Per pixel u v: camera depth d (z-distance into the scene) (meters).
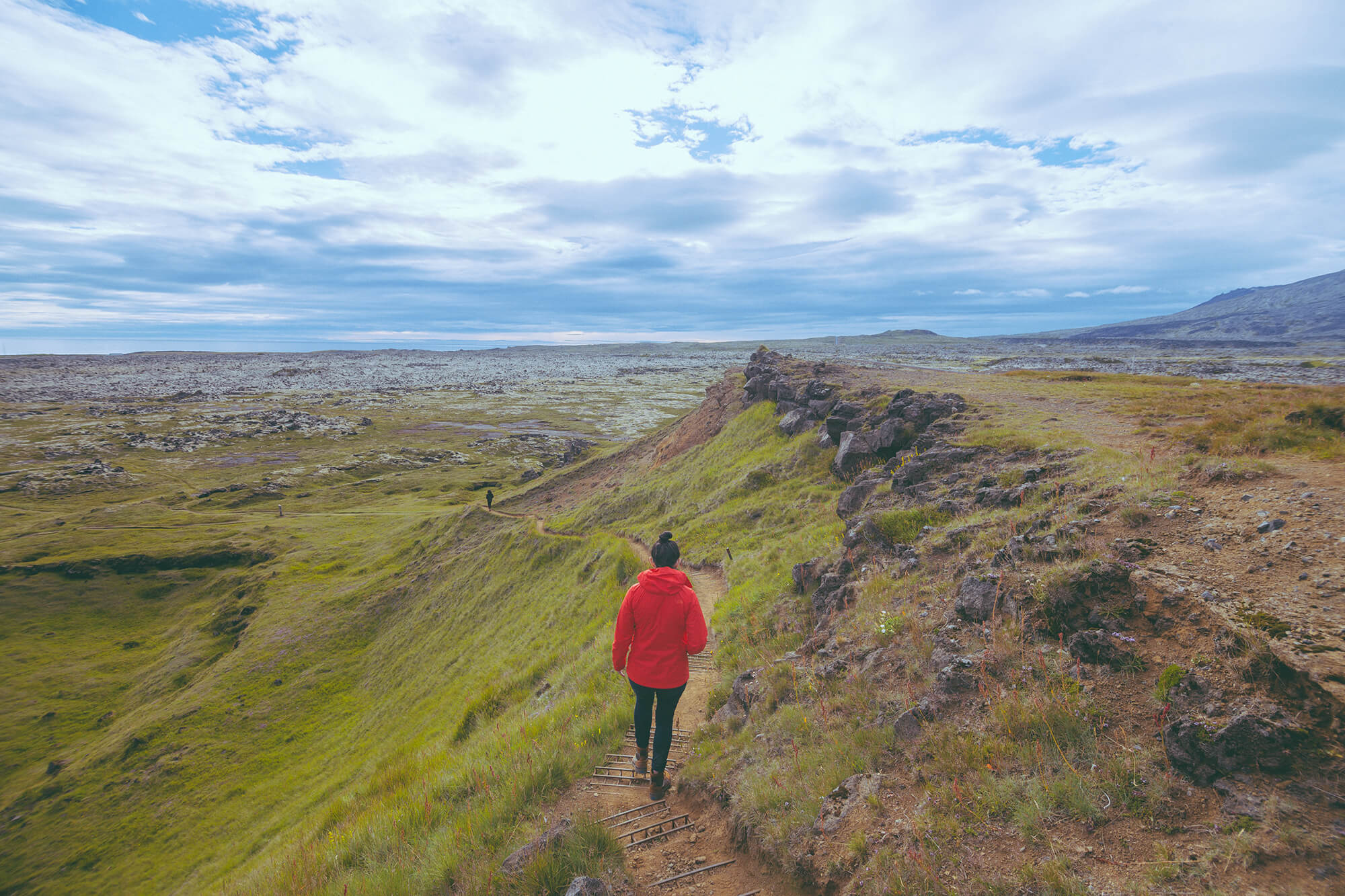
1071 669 5.03
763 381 46.81
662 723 6.30
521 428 171.12
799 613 10.81
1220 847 3.36
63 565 75.25
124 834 35.06
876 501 14.39
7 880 33.47
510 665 27.91
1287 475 6.72
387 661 47.00
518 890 4.89
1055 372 39.41
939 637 6.30
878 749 5.25
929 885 3.71
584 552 37.44
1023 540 7.03
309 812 29.53
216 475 129.25
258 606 62.66
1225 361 136.88
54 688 55.06
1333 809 3.29
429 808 7.95
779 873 4.65
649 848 5.43
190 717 44.50
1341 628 3.99
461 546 61.56
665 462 52.81
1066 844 3.74
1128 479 8.20
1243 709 3.90
